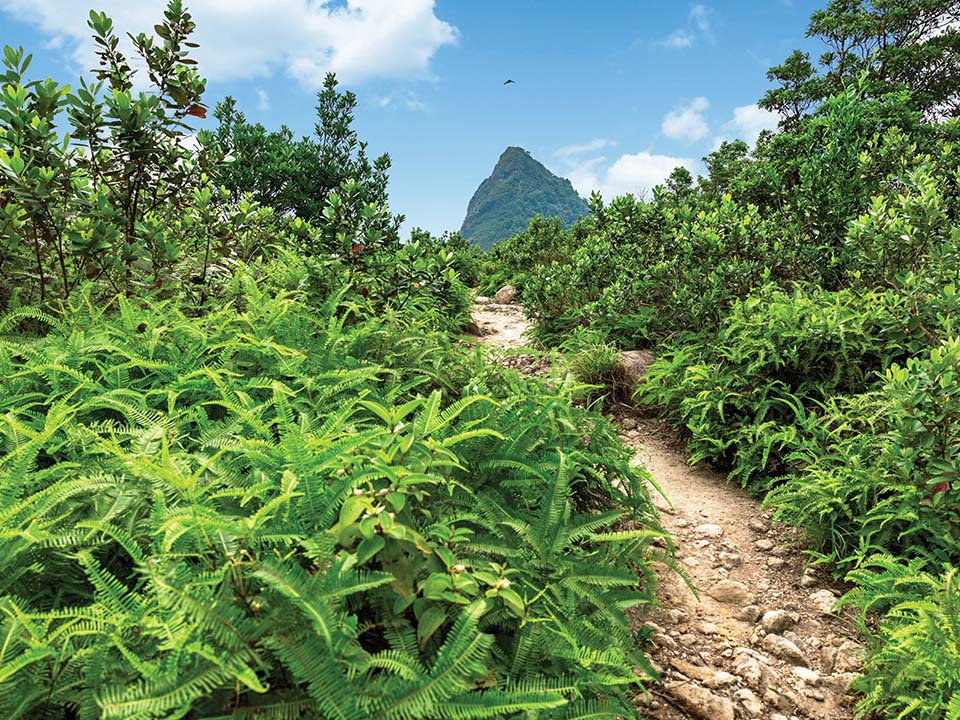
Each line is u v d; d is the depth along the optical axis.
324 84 13.50
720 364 5.73
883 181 7.91
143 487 2.19
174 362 3.30
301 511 2.03
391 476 2.02
